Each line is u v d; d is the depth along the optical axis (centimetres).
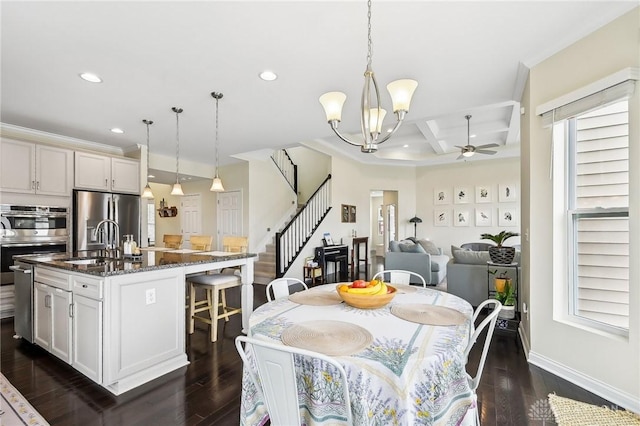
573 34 218
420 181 841
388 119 401
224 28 208
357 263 721
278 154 753
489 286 417
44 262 271
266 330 147
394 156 773
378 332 143
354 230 798
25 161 393
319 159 847
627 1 188
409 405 114
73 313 241
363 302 173
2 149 375
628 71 188
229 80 284
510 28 211
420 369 119
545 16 200
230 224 684
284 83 290
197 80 283
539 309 257
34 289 286
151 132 442
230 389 225
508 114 496
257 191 677
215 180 374
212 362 267
